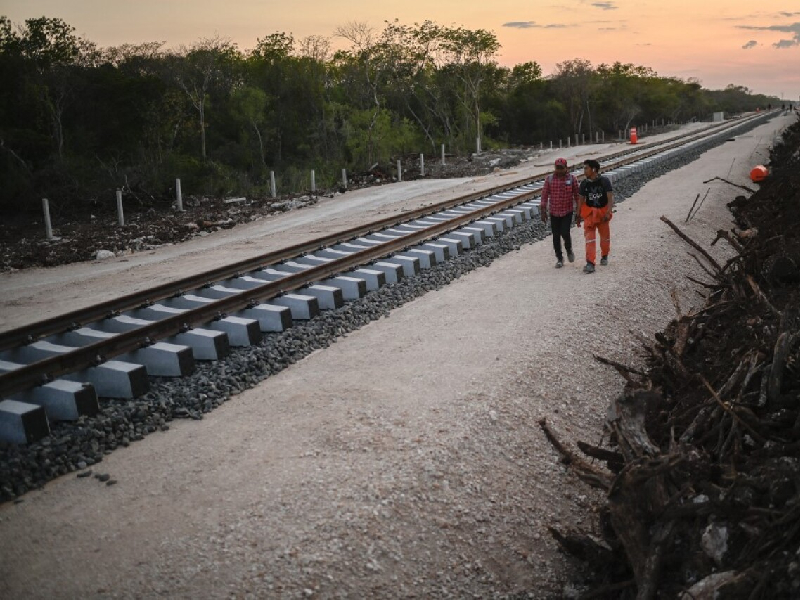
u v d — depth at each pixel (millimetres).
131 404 7367
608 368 8562
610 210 12023
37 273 17016
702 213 17906
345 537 5039
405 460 5941
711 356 7914
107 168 32688
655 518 4871
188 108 40188
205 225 22922
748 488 4754
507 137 78125
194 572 4723
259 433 6684
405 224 17031
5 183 29703
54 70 33938
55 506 5617
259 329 9336
